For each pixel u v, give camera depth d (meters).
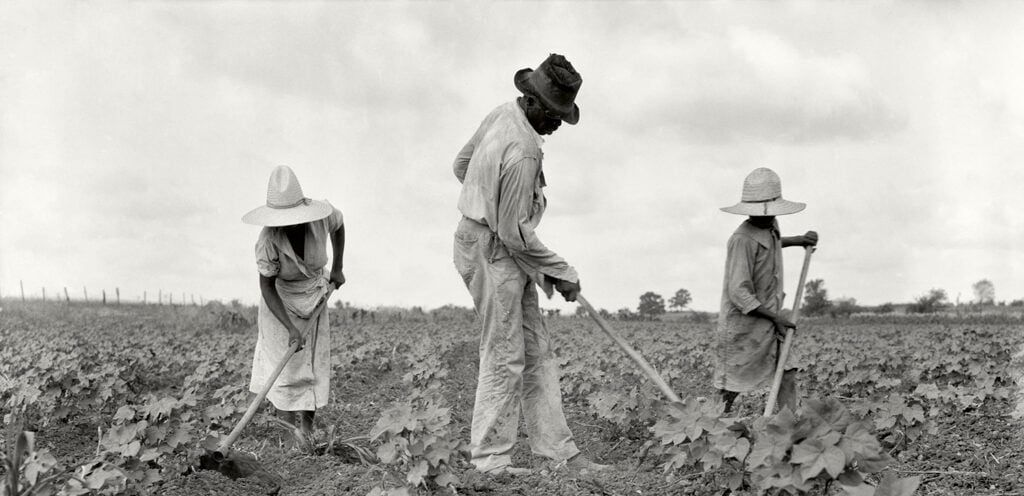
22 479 3.87
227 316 20.83
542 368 5.50
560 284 5.26
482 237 5.21
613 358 10.81
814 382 9.38
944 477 5.10
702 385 9.45
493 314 5.26
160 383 9.39
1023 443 5.73
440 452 4.46
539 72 5.14
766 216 6.40
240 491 4.88
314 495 4.77
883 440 5.80
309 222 6.12
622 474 5.27
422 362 9.52
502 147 5.05
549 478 5.02
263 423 6.54
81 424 7.06
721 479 4.48
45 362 7.60
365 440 6.45
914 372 9.03
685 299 35.88
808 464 3.53
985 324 24.38
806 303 37.56
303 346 6.13
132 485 4.37
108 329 18.80
